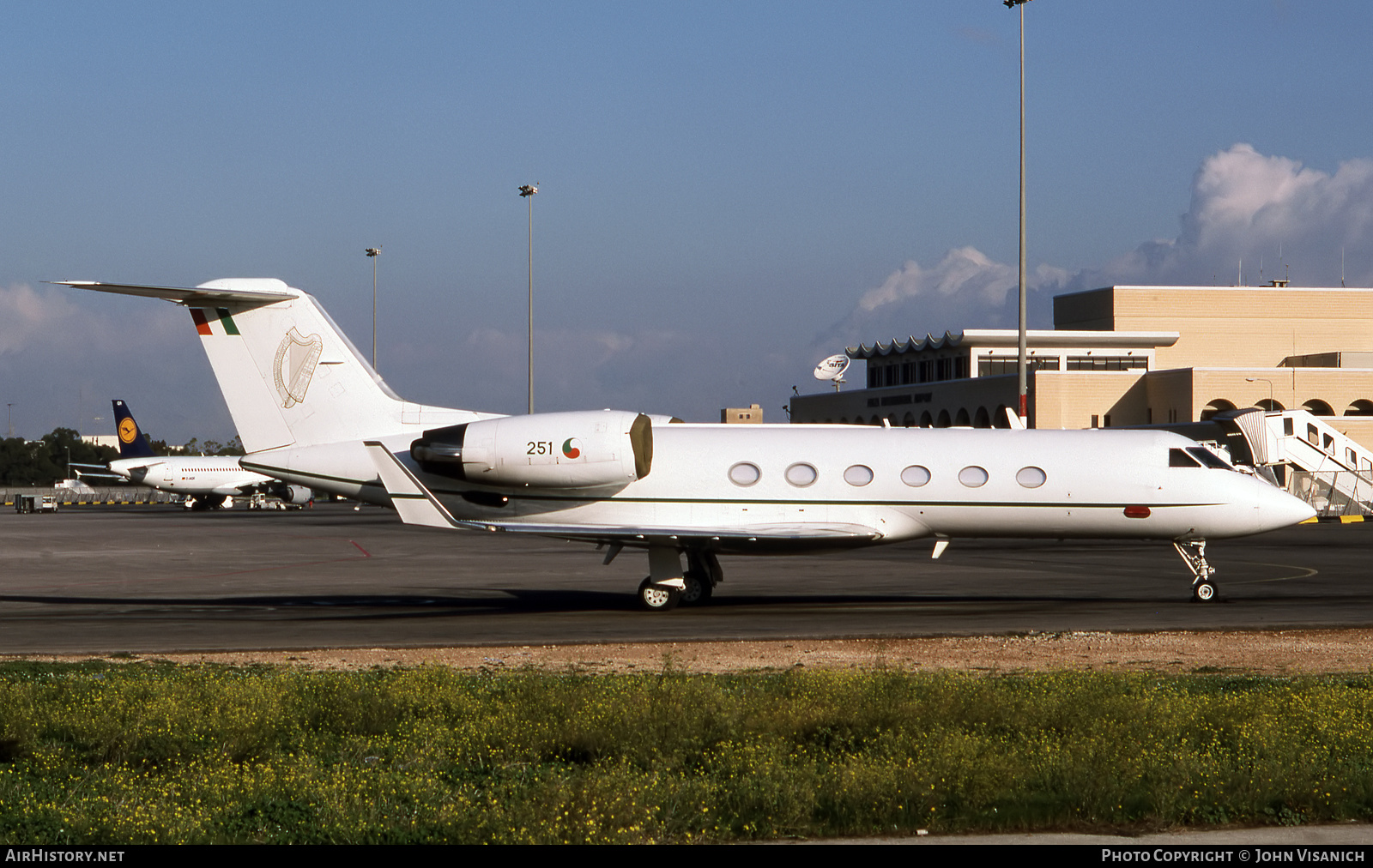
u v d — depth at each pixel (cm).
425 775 3553
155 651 6369
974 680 4769
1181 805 3247
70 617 8138
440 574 11688
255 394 8975
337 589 10194
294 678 5069
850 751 3788
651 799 3206
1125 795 3309
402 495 7900
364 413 8969
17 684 4719
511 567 12462
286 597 9575
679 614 8188
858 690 4375
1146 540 8825
